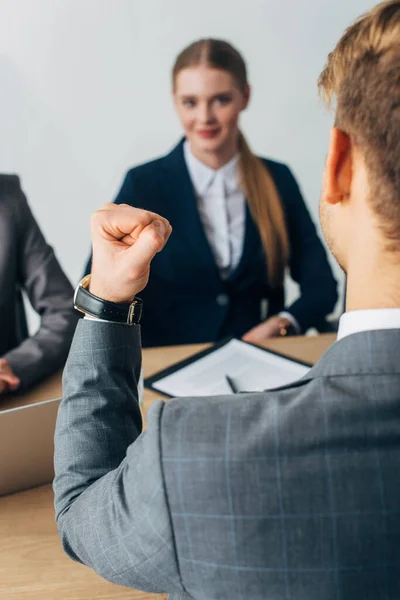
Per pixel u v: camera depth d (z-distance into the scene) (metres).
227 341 1.38
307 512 0.39
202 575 0.41
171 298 1.91
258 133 2.55
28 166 2.50
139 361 0.58
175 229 1.89
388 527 0.39
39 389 1.28
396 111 0.39
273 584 0.40
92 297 0.56
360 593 0.39
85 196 2.57
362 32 0.42
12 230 1.59
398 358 0.41
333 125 0.45
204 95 1.81
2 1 2.27
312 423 0.40
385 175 0.40
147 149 2.54
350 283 0.45
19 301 1.66
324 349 1.39
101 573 0.47
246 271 1.95
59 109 2.44
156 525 0.42
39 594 0.82
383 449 0.40
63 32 2.34
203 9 2.37
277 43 2.43
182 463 0.41
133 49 2.39
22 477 0.99
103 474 0.51
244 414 0.42
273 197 1.94
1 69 2.36
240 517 0.40
